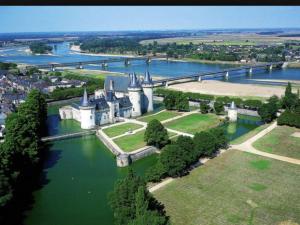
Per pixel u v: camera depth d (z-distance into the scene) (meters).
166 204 137.00
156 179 155.50
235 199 140.75
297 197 142.00
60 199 147.50
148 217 103.44
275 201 139.12
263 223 124.62
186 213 130.88
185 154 161.50
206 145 179.00
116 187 123.31
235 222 125.06
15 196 149.88
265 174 163.38
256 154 188.38
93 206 141.38
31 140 175.25
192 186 151.62
